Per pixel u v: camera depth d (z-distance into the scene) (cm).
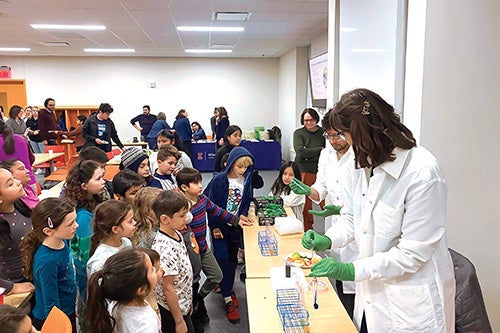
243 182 305
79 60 1062
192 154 917
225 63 1106
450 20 194
